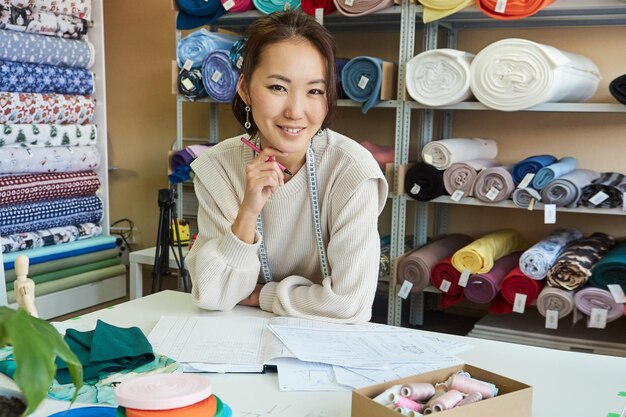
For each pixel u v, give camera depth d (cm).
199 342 132
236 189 163
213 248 155
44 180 375
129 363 117
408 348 132
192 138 455
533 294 302
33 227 372
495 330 332
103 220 425
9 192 354
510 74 296
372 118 405
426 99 316
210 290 153
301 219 158
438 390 101
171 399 87
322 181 154
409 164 338
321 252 159
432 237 390
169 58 465
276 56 136
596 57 350
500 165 350
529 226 373
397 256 335
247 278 154
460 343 139
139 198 489
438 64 311
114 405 103
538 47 289
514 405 96
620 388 117
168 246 356
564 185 297
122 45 479
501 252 338
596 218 357
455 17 339
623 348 306
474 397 96
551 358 132
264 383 116
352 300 147
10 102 355
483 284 312
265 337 136
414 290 331
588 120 353
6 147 361
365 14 326
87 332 126
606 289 289
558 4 296
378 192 157
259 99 139
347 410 105
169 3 460
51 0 373
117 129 489
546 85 290
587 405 110
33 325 61
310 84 138
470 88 310
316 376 117
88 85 403
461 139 339
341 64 346
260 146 157
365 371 119
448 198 322
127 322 148
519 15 296
